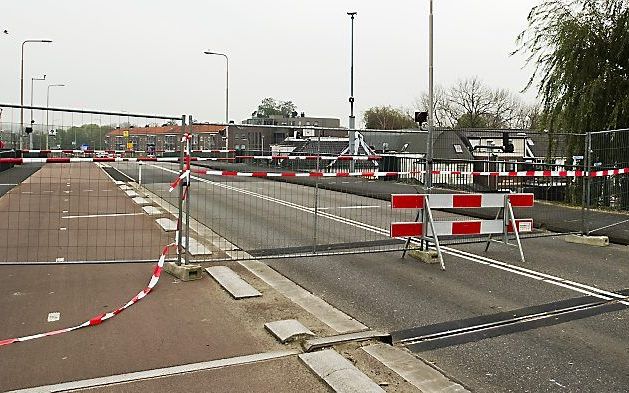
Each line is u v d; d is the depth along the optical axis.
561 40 17.72
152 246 9.38
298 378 4.21
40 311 5.72
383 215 14.14
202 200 17.08
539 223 12.83
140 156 9.30
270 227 12.05
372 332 5.27
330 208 15.52
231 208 15.28
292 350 4.77
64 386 4.00
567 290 7.14
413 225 8.74
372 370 4.45
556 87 17.86
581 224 11.87
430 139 9.09
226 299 6.26
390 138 40.00
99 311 5.74
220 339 5.00
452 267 8.38
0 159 6.99
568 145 17.41
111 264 7.79
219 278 7.09
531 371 4.62
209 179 23.78
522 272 8.09
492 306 6.43
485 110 66.38
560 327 5.71
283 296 6.46
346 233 11.41
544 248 9.97
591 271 8.20
